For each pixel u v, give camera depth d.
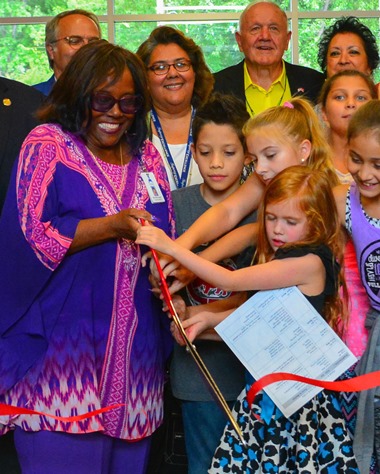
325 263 2.42
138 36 6.59
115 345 2.43
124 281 2.45
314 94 4.26
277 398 2.37
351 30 4.16
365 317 2.59
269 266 2.36
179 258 2.31
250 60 4.25
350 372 2.56
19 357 2.41
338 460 2.43
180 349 2.73
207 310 2.62
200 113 2.75
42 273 2.38
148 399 2.52
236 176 2.74
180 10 6.55
